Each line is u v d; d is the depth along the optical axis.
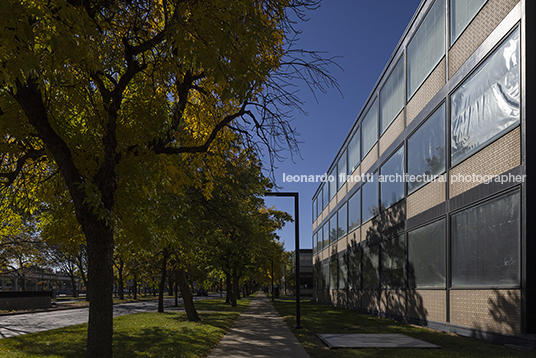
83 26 5.96
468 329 14.55
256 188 20.39
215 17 6.60
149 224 10.20
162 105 8.45
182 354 10.56
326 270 48.75
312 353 10.98
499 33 13.44
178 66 8.20
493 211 13.43
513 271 12.26
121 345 12.12
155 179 8.95
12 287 94.62
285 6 7.90
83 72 7.63
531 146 11.90
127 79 8.28
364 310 30.20
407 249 21.33
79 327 18.25
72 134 8.78
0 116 8.12
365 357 10.30
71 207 10.21
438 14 18.17
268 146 8.56
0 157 9.29
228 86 6.35
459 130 15.92
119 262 62.12
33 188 10.61
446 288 16.41
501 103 13.21
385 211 25.44
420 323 19.16
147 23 8.23
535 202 11.75
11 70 4.94
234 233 25.20
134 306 41.12
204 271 39.25
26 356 10.19
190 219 18.34
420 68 20.06
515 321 12.05
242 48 6.59
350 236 35.88
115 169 7.95
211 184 11.89
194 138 10.70
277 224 36.69
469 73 15.18
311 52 8.18
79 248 11.81
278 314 27.34
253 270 47.25
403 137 22.28
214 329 16.59
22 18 4.92
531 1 12.24
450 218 16.42
